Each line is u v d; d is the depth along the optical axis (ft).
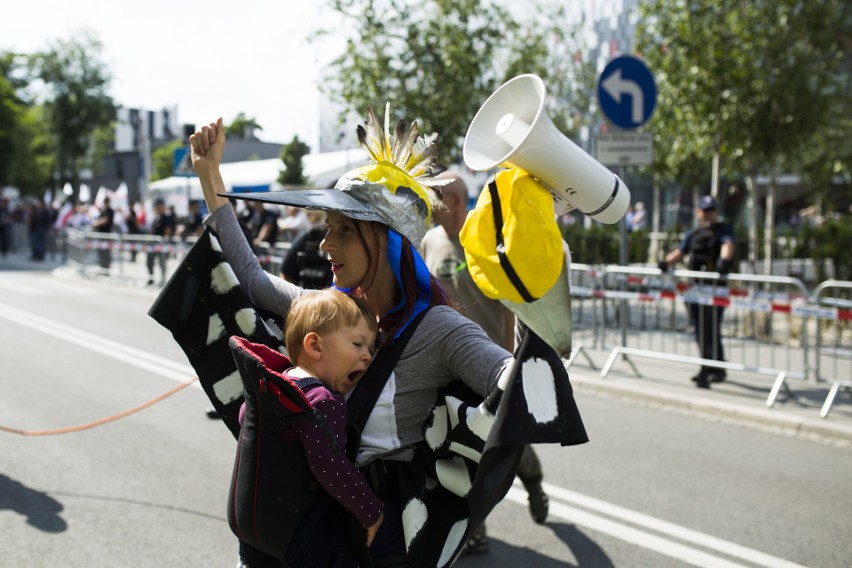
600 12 79.10
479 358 6.03
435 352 6.23
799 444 19.84
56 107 147.84
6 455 18.35
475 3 42.22
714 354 25.63
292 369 6.33
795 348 30.66
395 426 6.25
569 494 16.28
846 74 48.32
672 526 14.64
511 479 5.79
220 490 16.29
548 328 5.55
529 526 14.71
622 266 29.81
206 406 22.97
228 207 7.98
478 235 5.57
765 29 35.99
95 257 63.67
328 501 6.07
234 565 12.96
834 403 22.94
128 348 32.40
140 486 16.46
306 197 6.17
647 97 27.58
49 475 17.06
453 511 6.16
